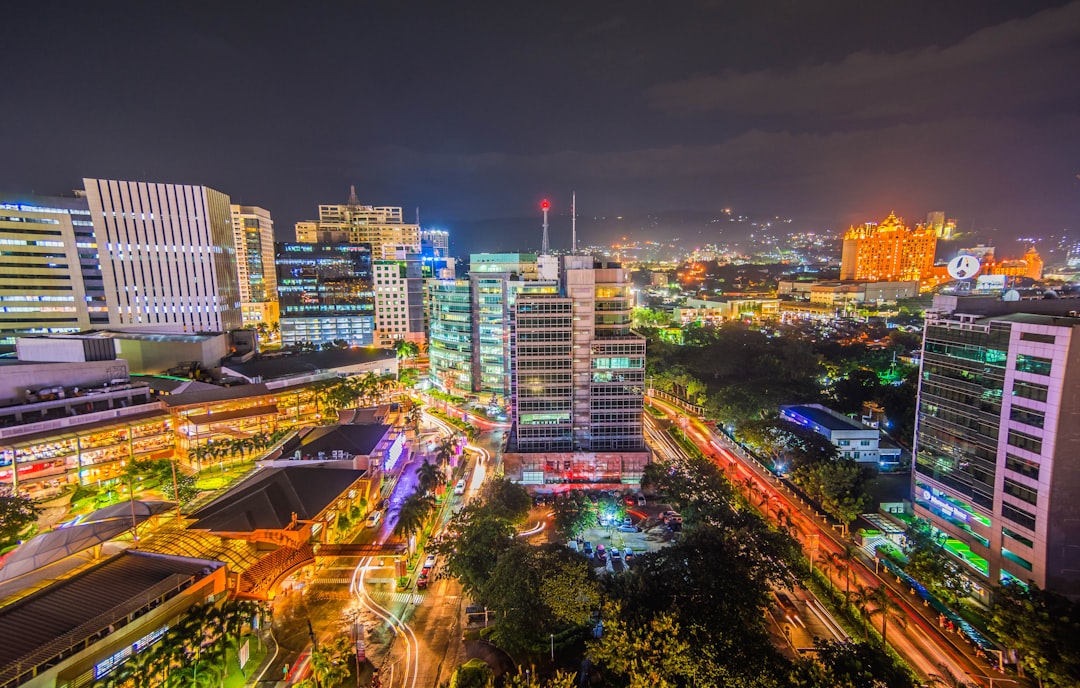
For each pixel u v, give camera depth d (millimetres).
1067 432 85125
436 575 105688
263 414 174375
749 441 158250
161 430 153875
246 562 92188
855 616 92000
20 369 138750
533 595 83125
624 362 152250
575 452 151375
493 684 76750
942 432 109938
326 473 125125
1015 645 76250
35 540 92125
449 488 145500
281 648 85438
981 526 100000
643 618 77375
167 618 77000
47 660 63250
